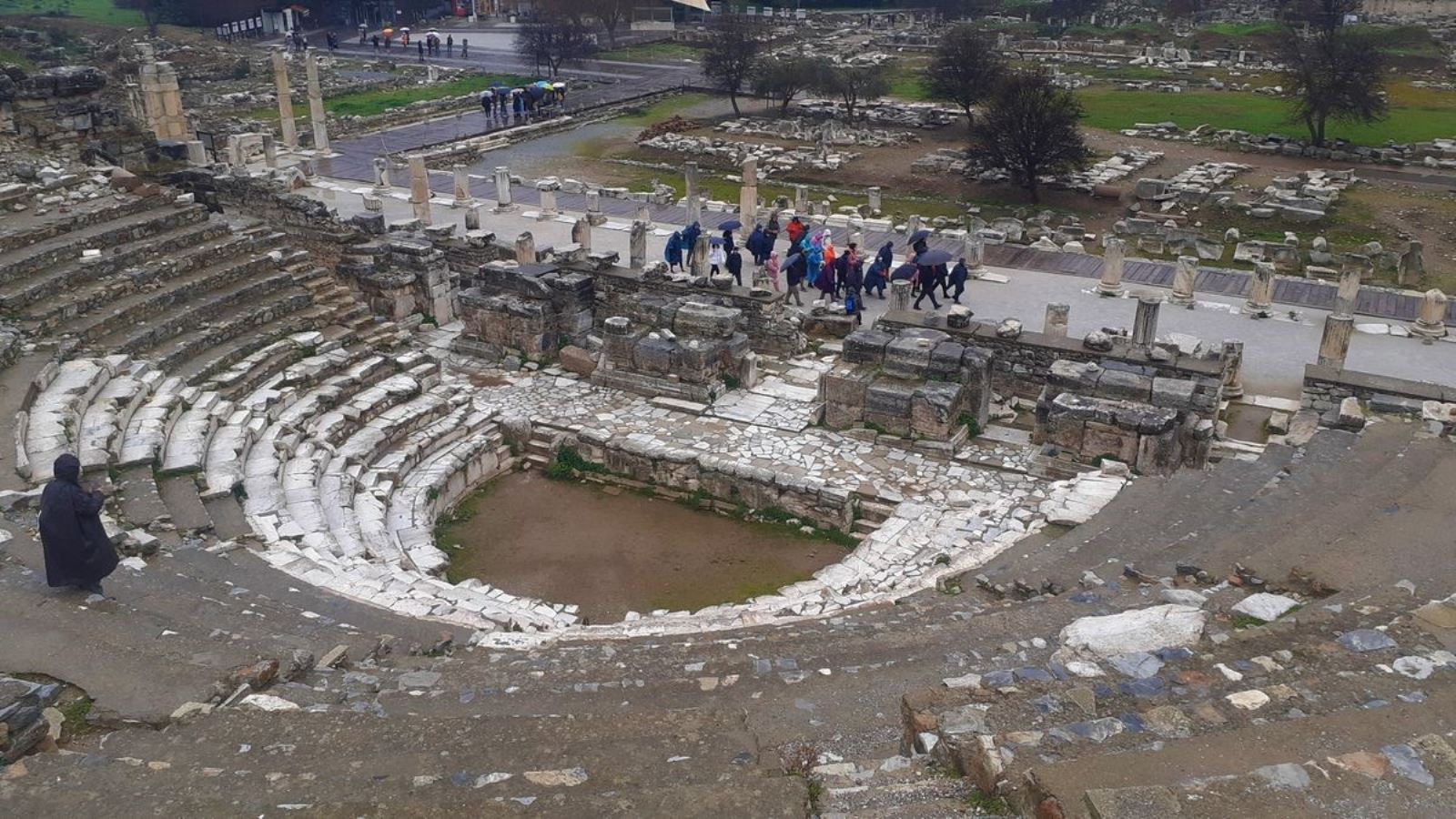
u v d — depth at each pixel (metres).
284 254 30.34
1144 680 9.52
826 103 81.25
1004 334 27.02
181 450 20.47
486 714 10.82
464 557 21.41
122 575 14.89
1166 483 19.11
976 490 22.69
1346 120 65.50
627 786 8.45
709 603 19.64
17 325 22.75
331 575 17.27
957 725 8.70
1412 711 8.14
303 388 25.06
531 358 29.77
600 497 24.08
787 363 29.94
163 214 29.50
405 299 32.75
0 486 17.02
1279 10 120.81
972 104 71.38
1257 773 7.05
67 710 10.83
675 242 37.03
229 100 76.56
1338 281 38.28
